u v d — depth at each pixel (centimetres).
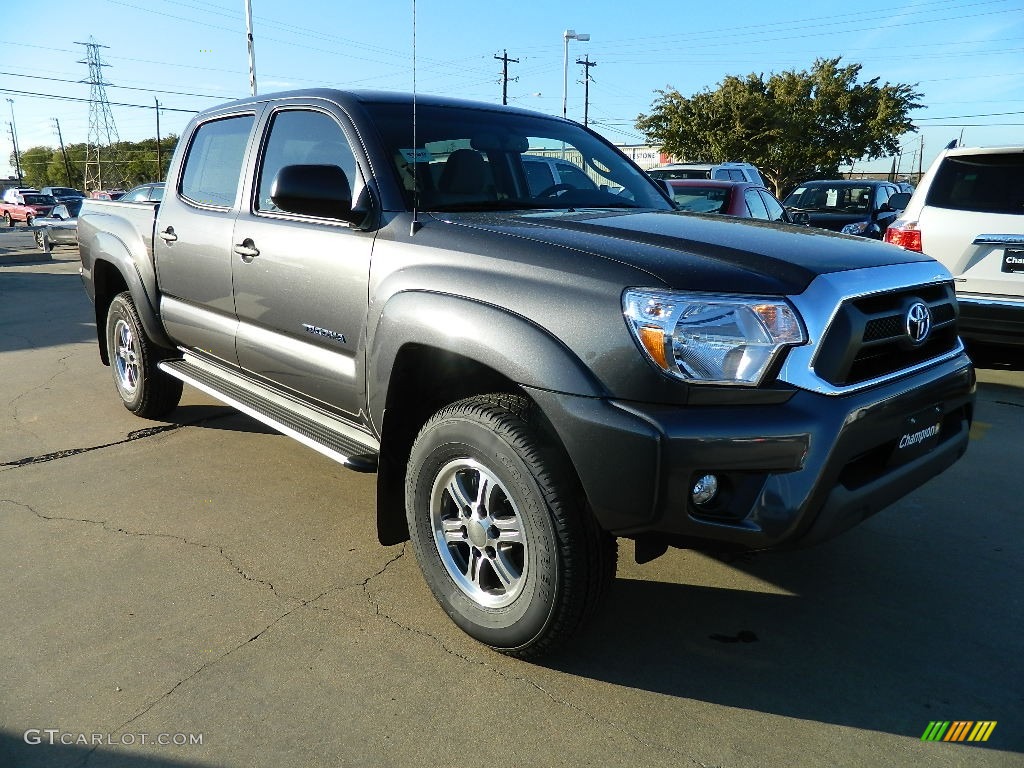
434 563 264
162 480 398
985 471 408
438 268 257
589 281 223
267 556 318
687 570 311
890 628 270
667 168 1310
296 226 320
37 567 307
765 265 224
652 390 210
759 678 243
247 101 382
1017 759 208
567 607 228
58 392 565
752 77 3444
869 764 207
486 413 236
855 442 218
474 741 214
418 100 337
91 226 499
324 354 312
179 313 414
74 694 232
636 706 229
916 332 244
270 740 214
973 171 569
